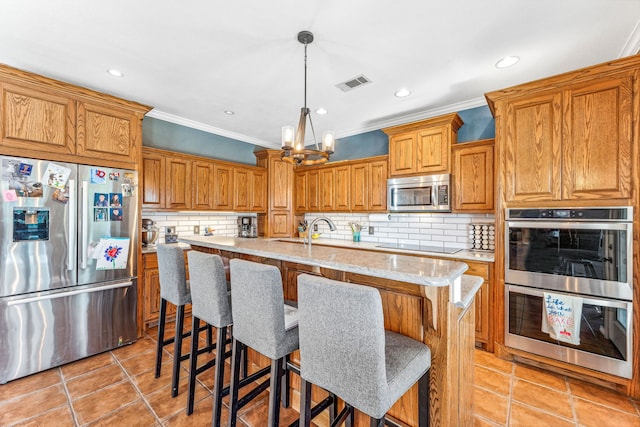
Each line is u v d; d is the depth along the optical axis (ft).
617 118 6.52
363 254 5.47
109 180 8.73
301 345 3.94
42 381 7.13
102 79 8.92
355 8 5.85
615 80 6.54
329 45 7.14
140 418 5.87
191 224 13.50
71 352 7.98
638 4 5.61
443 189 10.32
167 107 11.32
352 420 4.97
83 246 8.20
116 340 8.86
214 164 13.12
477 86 9.36
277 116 12.34
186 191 12.06
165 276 7.01
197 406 6.28
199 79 8.95
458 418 4.49
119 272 8.93
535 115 7.54
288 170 15.66
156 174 11.12
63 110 7.95
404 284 4.52
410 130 11.19
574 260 7.01
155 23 6.29
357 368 3.38
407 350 4.00
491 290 8.58
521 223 7.75
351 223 14.16
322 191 14.56
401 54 7.51
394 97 10.23
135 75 8.67
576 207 6.99
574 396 6.59
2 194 6.99
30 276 7.36
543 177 7.43
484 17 6.07
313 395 5.85
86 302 8.25
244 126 13.74
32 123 7.45
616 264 6.53
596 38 6.73
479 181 9.81
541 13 5.92
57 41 6.94
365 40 6.91
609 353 6.63
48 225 7.63
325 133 7.07
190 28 6.48
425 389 4.22
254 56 7.65
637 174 6.31
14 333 7.13
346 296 3.34
